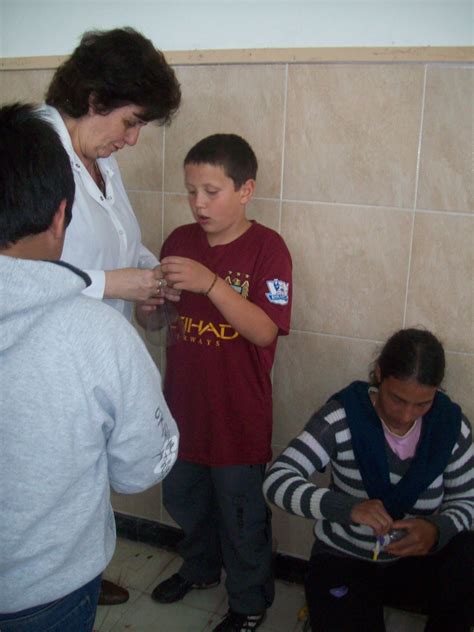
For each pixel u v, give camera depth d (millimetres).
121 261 1396
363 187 1576
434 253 1560
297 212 1648
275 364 1771
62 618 848
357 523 1189
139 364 803
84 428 754
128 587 1847
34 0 1802
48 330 718
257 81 1606
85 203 1247
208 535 1728
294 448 1362
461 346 1597
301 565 1866
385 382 1261
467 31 1428
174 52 1664
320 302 1687
